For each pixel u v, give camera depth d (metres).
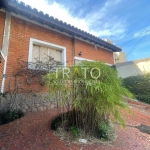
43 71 5.03
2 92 4.18
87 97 2.63
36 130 3.11
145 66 9.15
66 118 3.26
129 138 3.06
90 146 2.58
